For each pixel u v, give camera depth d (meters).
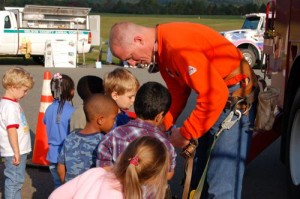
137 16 75.25
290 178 5.87
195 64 3.96
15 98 4.95
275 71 7.05
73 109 5.39
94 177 3.03
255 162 7.54
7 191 4.99
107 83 4.47
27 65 24.34
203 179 4.36
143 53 4.19
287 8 6.55
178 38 4.08
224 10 83.44
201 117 4.01
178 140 4.21
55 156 5.30
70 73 19.88
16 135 4.86
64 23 24.88
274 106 4.41
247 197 6.21
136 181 2.84
